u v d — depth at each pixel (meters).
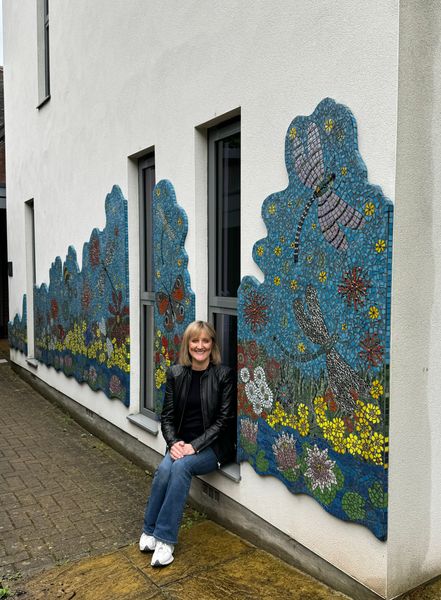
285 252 3.03
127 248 5.04
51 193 7.25
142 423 4.84
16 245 9.50
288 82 2.99
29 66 8.15
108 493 4.49
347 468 2.68
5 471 5.04
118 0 4.98
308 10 2.84
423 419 2.61
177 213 4.10
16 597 3.01
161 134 4.35
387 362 2.46
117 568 3.27
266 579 3.01
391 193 2.43
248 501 3.47
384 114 2.44
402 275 2.48
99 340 5.74
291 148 2.95
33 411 7.24
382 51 2.44
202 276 4.01
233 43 3.43
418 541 2.64
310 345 2.88
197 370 3.62
